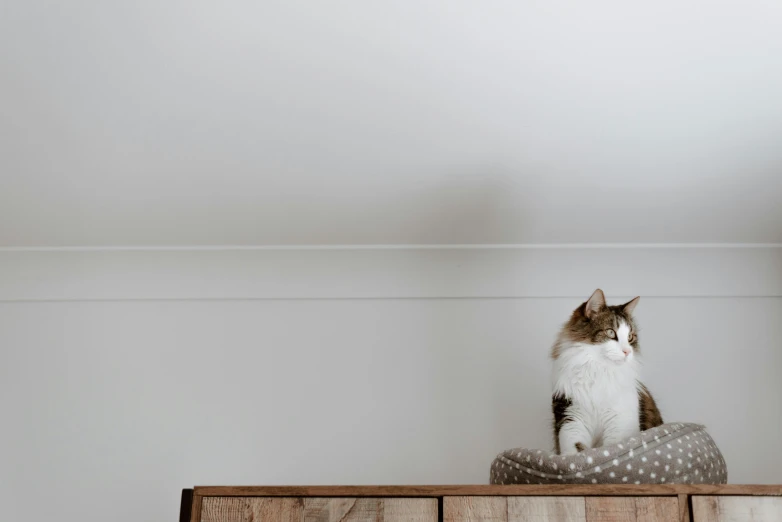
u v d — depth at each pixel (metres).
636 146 1.69
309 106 1.55
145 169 1.79
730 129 1.62
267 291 2.18
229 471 2.03
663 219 2.01
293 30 1.33
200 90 1.50
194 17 1.30
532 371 2.10
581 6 1.27
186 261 2.17
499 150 1.70
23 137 1.66
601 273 2.17
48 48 1.38
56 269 2.17
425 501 1.38
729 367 2.10
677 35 1.33
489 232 2.09
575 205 1.95
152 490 2.02
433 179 1.83
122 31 1.33
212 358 2.13
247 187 1.87
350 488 1.40
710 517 1.34
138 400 2.10
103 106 1.55
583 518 1.35
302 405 2.09
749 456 2.02
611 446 1.44
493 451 2.04
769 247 2.15
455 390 2.09
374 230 2.08
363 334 2.15
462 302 2.17
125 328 2.16
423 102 1.53
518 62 1.41
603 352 1.65
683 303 2.16
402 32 1.34
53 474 2.03
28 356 2.13
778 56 1.38
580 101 1.53
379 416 2.08
